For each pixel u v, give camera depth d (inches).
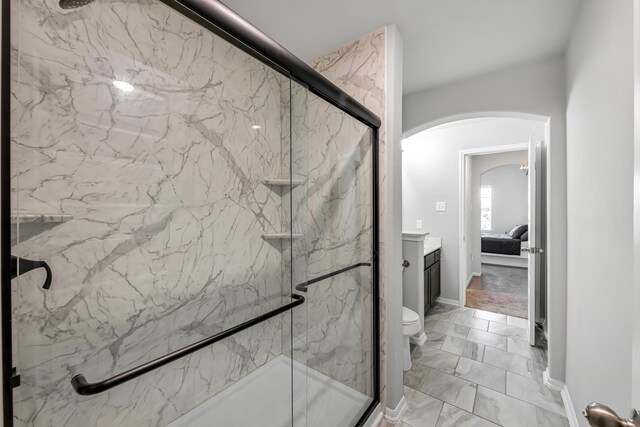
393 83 62.6
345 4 56.8
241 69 58.2
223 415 54.9
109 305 40.3
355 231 66.4
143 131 43.8
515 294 162.6
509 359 89.8
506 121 133.4
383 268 64.8
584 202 53.6
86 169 37.5
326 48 71.8
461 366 86.1
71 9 35.7
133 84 42.3
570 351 65.8
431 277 131.0
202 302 52.9
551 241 75.5
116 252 40.9
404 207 161.5
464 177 147.2
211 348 54.6
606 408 18.4
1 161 18.8
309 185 64.2
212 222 54.4
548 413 65.5
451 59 77.0
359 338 67.4
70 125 35.8
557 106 75.0
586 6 51.4
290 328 62.8
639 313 18.8
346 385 64.7
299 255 63.8
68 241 35.8
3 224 18.8
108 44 39.4
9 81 19.1
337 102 53.5
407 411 67.0
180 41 48.1
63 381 35.4
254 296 62.0
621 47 34.8
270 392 61.0
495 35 66.7
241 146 59.1
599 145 43.8
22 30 31.3
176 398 49.2
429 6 57.2
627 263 33.2
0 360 19.0
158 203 46.0
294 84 63.4
